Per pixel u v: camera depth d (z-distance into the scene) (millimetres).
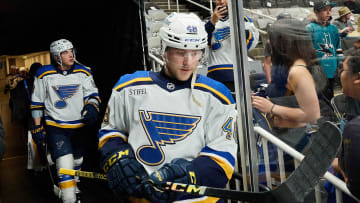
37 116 3551
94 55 4691
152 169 1463
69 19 4930
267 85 1447
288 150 1437
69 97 3525
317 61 1469
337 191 1454
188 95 1458
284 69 1439
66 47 3449
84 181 4566
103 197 3885
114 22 3773
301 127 1449
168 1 6992
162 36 1410
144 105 1466
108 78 4289
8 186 4566
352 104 1462
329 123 1017
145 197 1396
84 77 3604
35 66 5414
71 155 3469
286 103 1448
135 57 3557
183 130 1461
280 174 1438
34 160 4859
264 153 1444
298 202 1090
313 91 1455
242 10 1412
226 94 1473
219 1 2738
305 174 1074
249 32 1411
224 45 2838
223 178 1433
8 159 6211
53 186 4090
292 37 1451
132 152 1480
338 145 988
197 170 1394
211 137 1481
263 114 1439
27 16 4988
